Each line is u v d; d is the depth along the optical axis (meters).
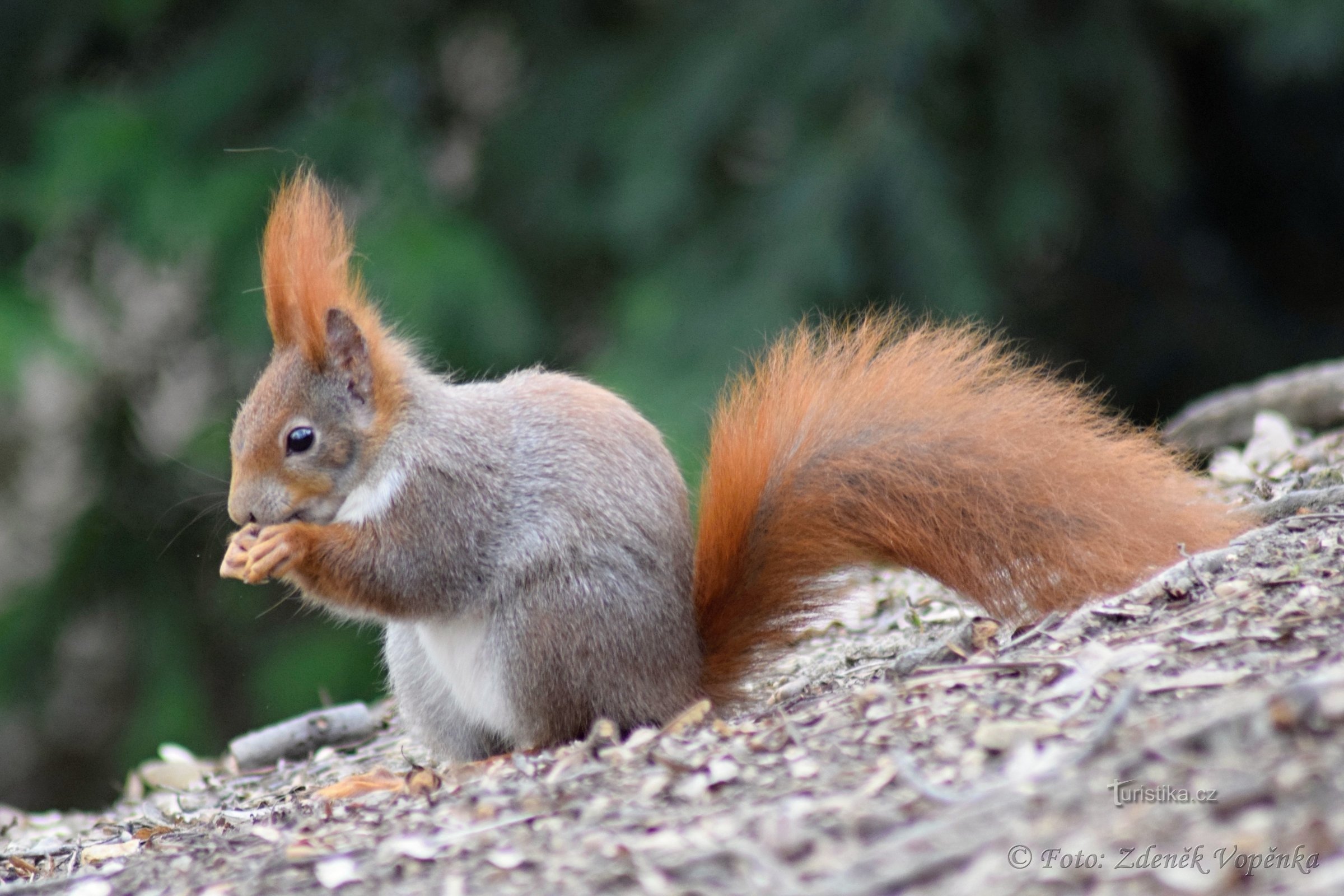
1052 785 4.94
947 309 15.56
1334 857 4.14
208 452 17.75
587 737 7.70
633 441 8.09
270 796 8.77
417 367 8.54
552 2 18.89
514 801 6.22
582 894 5.02
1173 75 19.08
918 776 5.45
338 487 8.05
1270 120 21.12
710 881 4.91
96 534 18.14
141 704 17.52
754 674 8.09
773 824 5.19
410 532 7.83
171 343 19.48
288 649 16.62
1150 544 7.54
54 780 18.67
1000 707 6.08
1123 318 20.53
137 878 6.29
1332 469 9.55
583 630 7.64
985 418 7.79
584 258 18.25
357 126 16.98
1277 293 21.41
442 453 7.90
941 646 7.59
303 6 17.77
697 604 8.09
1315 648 6.06
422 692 8.29
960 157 16.78
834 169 15.95
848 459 7.85
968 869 4.50
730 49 16.95
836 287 15.62
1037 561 7.59
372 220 16.52
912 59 16.36
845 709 6.62
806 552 7.90
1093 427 7.88
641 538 7.81
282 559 7.64
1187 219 20.98
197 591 18.41
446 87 19.34
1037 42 17.19
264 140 17.38
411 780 7.21
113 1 17.83
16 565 19.23
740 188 17.03
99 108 17.14
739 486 8.00
